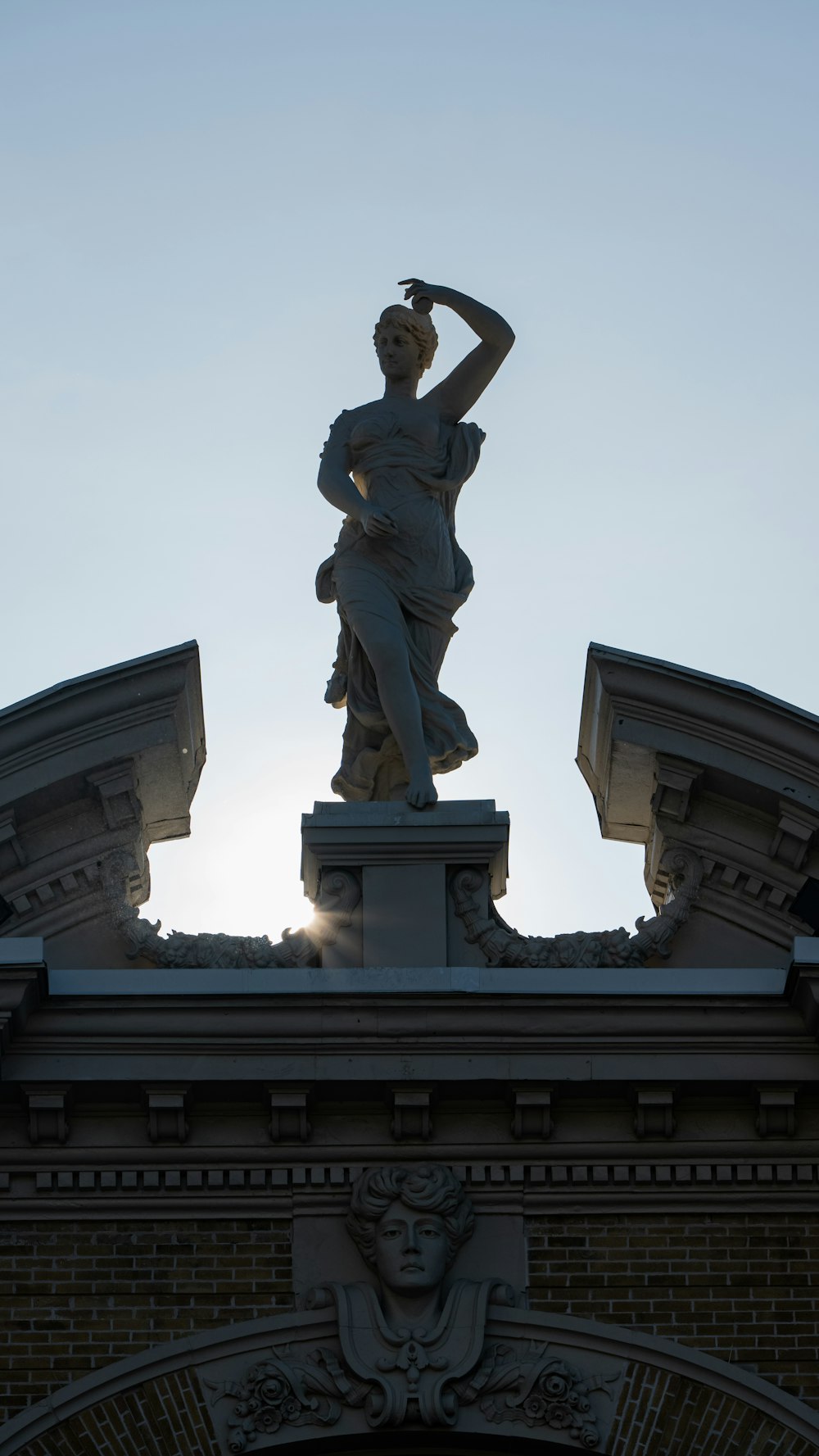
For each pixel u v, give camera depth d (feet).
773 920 90.48
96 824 91.35
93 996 85.35
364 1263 83.92
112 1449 80.59
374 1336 82.17
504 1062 85.25
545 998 85.76
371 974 86.74
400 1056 85.30
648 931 88.99
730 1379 81.82
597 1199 85.10
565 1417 81.15
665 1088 85.35
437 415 96.02
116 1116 85.81
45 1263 83.71
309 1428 81.00
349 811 89.97
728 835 91.35
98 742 90.27
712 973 87.56
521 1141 85.56
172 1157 85.20
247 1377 81.66
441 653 93.71
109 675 90.38
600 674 91.20
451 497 95.50
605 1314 83.10
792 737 89.97
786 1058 85.71
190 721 91.91
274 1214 84.74
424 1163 85.25
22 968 83.87
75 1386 81.30
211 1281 83.56
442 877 88.94
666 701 90.63
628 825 94.22
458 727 92.63
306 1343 82.48
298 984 86.63
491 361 96.12
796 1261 84.12
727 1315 83.10
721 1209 84.99
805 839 89.97
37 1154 85.20
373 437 94.84
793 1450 80.79
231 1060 85.10
